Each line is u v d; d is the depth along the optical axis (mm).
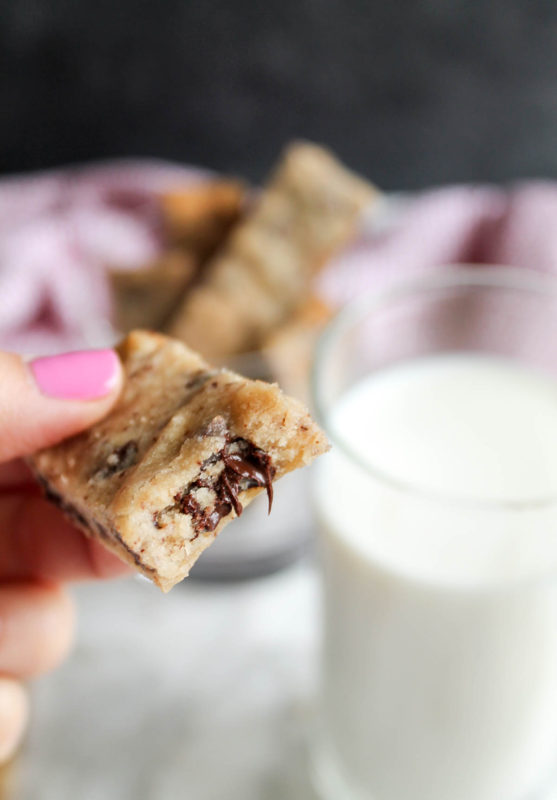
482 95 585
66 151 598
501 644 301
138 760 367
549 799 353
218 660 391
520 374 334
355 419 319
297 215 400
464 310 339
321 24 572
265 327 392
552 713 329
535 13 566
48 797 359
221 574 406
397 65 582
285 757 368
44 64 576
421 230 473
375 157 599
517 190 482
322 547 319
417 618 300
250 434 242
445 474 302
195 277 407
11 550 334
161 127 595
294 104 591
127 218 484
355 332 326
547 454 308
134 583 411
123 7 567
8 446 273
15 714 323
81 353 270
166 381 266
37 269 456
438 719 317
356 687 324
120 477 251
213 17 570
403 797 341
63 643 331
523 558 289
